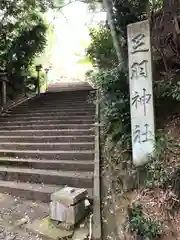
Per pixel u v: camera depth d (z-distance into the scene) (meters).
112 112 4.59
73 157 5.41
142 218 2.64
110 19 5.54
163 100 4.30
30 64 12.86
